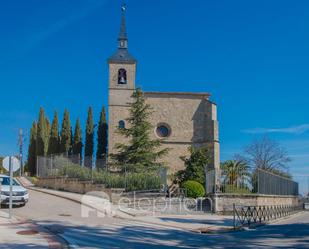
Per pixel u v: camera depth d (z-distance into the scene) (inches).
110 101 2207.2
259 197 1380.4
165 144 2180.1
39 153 2566.4
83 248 588.4
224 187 1338.6
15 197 1016.2
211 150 2119.8
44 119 2632.9
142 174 1422.2
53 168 1662.2
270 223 1177.4
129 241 676.7
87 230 777.6
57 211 1007.6
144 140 1888.5
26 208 1020.5
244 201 1317.7
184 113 2204.7
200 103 2214.6
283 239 741.9
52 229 760.3
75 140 2591.0
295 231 900.6
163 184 1440.7
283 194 1850.4
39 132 2593.5
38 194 1318.9
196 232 867.4
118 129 1963.6
